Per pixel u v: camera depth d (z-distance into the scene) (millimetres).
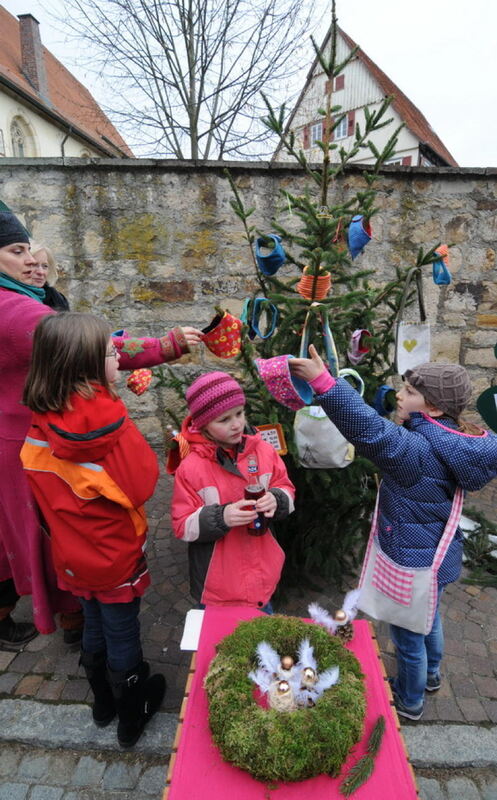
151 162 3670
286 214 3811
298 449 2023
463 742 1844
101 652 1753
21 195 3766
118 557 1507
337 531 2494
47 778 1753
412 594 1609
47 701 2012
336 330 2289
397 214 3898
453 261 4023
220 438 1641
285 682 1091
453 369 1548
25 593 2059
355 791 987
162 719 1925
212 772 1022
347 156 2201
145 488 1492
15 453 1791
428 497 1543
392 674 2123
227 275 3986
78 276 3975
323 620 1389
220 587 1667
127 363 1911
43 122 17859
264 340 2367
